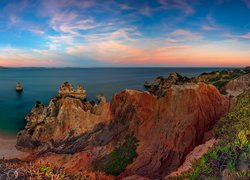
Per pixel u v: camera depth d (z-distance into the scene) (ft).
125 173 82.74
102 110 123.13
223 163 41.22
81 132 119.14
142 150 89.30
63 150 109.70
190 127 82.99
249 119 66.59
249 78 131.44
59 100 149.89
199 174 43.52
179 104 90.99
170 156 81.25
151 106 100.37
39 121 148.56
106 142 101.60
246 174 35.09
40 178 40.57
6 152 125.59
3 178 39.63
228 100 96.53
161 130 89.35
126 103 110.01
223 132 73.10
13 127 178.70
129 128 100.63
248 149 40.81
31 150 124.98
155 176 76.74
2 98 305.32
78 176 48.75
